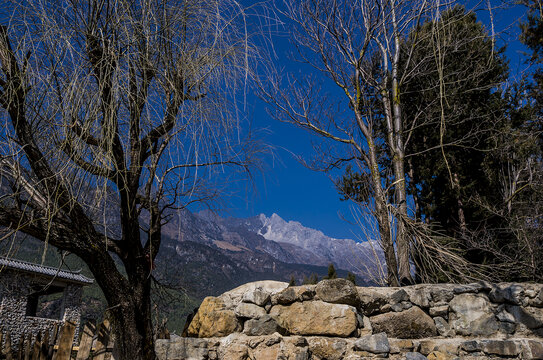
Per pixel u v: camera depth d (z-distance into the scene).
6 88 3.01
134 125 3.39
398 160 8.52
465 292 5.02
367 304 4.98
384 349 4.46
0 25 2.99
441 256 6.65
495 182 9.12
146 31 3.25
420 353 4.58
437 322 4.96
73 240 4.09
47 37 2.81
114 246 4.55
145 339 4.62
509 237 8.10
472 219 8.96
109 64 2.85
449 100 8.66
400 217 7.48
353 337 4.70
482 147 9.32
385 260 7.11
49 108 2.84
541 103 9.66
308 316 4.82
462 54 8.87
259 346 4.66
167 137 3.52
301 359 4.50
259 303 4.92
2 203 3.58
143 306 4.68
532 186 8.07
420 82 9.33
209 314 5.09
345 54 9.12
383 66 9.34
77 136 2.73
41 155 3.10
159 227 4.57
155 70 3.33
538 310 4.76
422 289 5.10
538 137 9.62
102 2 3.19
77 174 2.81
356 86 9.05
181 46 3.59
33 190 3.18
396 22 8.73
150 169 3.87
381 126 9.84
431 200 9.80
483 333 4.79
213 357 4.77
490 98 9.43
